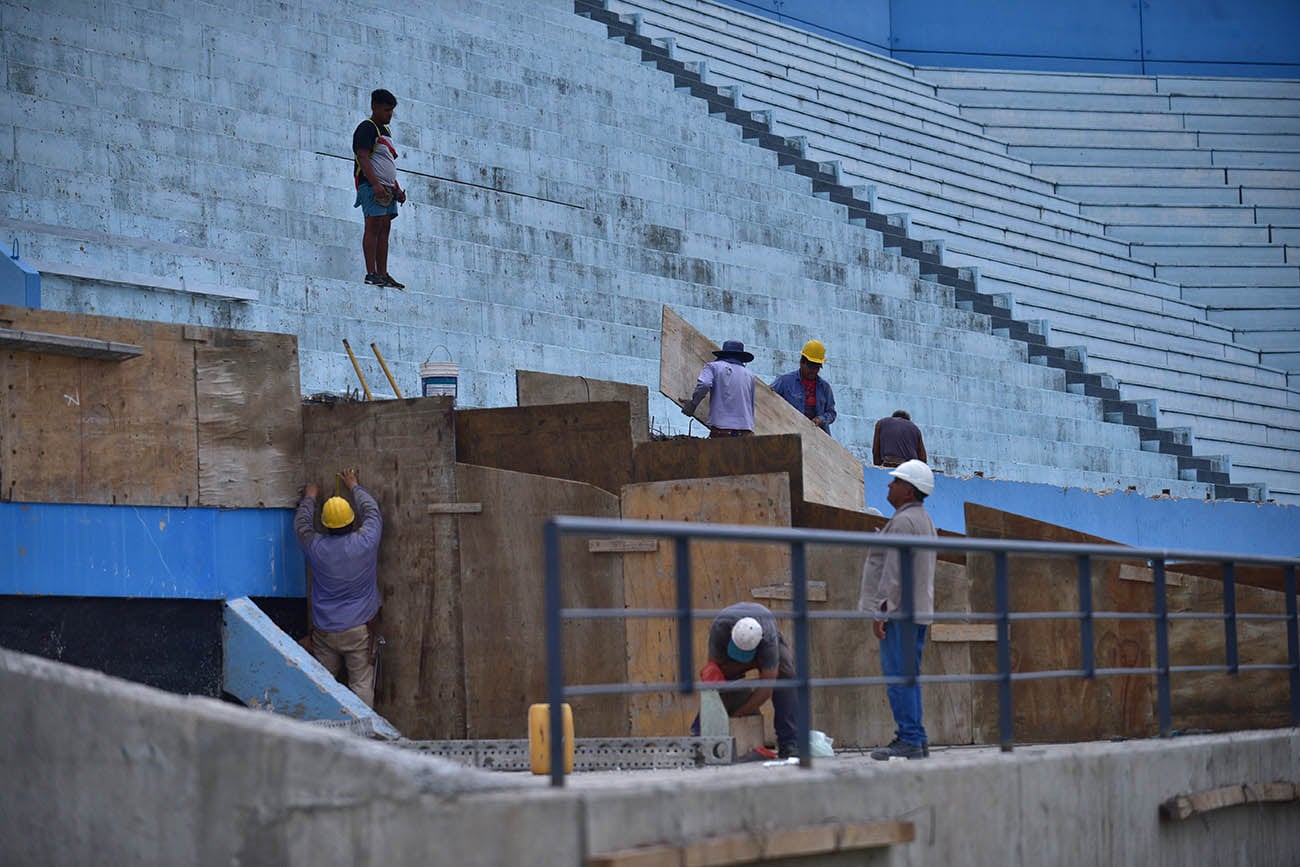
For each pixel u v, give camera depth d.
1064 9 112.25
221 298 45.78
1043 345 83.00
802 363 49.56
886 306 74.88
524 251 60.75
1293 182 107.38
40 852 21.42
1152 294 99.44
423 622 39.78
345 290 49.47
